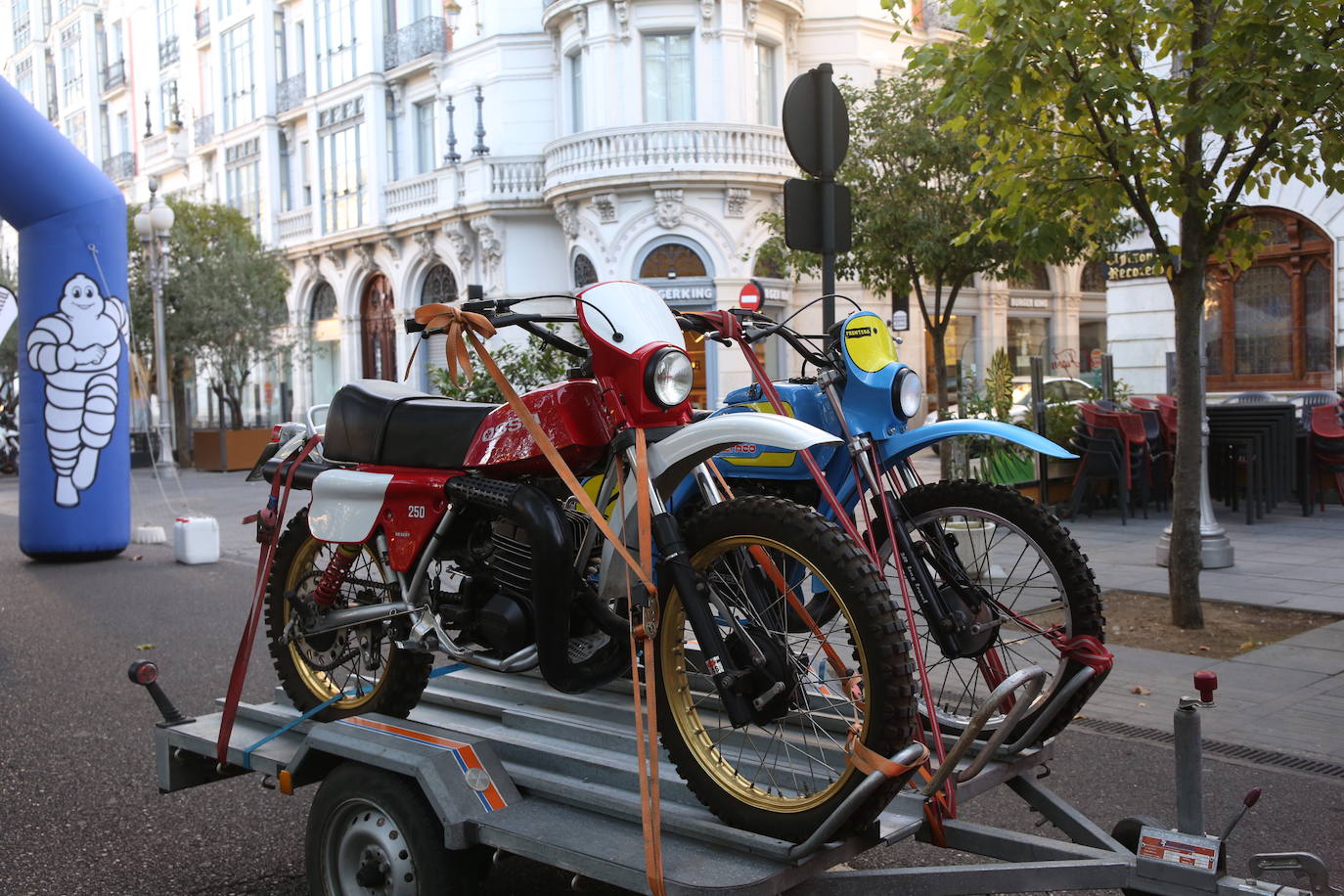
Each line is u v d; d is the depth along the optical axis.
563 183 23.50
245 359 29.45
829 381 3.80
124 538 12.38
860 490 3.77
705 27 22.83
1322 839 4.14
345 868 3.38
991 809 4.56
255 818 4.63
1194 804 2.85
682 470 3.20
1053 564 3.55
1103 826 4.30
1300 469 12.73
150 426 25.05
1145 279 15.36
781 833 2.81
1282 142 6.41
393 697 3.87
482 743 3.26
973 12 6.52
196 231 30.62
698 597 3.00
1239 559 9.91
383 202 29.33
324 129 31.33
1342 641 6.97
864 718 2.76
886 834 2.89
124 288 12.23
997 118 7.09
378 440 3.88
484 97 26.53
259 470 4.45
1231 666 6.48
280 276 31.45
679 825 2.94
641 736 2.83
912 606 3.66
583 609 3.45
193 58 37.44
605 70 23.22
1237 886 2.67
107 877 4.07
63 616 9.07
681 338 3.37
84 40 43.81
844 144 6.26
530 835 2.92
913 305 25.14
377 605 3.86
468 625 3.61
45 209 11.63
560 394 3.40
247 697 6.38
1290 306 14.52
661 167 22.44
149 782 5.07
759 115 23.81
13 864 4.20
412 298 29.14
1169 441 13.22
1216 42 6.41
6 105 11.01
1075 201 7.12
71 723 6.01
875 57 24.58
